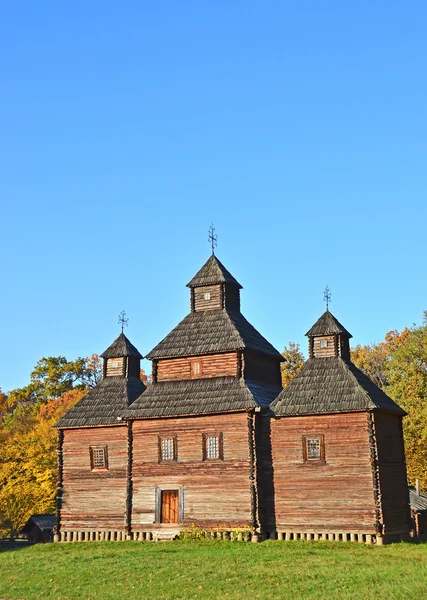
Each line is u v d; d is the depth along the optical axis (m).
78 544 47.03
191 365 49.16
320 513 43.19
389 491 43.72
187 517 45.66
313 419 44.41
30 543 57.59
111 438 51.47
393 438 46.12
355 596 27.23
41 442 71.25
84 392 104.56
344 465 43.19
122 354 55.62
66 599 30.11
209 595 28.97
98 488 50.91
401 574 30.98
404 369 73.94
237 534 43.53
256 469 44.53
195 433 46.62
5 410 116.75
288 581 30.75
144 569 34.84
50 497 65.12
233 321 50.19
